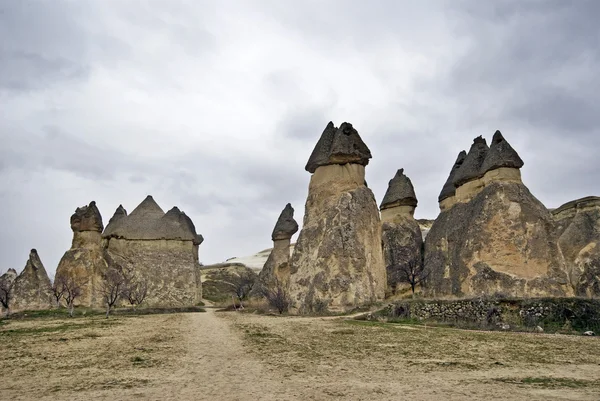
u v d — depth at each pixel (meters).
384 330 21.92
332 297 34.22
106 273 50.16
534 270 31.44
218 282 83.50
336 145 40.00
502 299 26.61
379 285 37.03
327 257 35.84
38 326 26.12
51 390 10.17
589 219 39.72
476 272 33.00
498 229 33.19
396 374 12.03
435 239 43.38
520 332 22.05
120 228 56.25
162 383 10.80
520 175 35.50
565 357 14.87
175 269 55.81
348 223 36.84
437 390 10.27
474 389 10.39
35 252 49.81
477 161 40.47
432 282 40.06
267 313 37.97
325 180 40.12
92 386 10.52
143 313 42.28
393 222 47.91
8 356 14.92
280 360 13.88
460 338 19.05
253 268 94.56
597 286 34.50
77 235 50.22
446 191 45.94
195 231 64.50
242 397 9.52
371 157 41.09
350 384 10.80
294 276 38.44
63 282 42.84
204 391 10.02
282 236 55.00
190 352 15.41
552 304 25.08
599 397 9.64
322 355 14.84
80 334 21.06
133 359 14.01
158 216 59.19
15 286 47.34
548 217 33.25
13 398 9.51
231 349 16.05
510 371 12.58
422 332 21.20
